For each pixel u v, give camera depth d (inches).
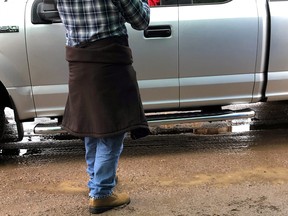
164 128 209.3
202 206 128.5
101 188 122.6
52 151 182.7
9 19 150.5
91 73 111.0
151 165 161.5
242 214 123.4
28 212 128.0
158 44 155.4
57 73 154.6
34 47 151.6
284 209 125.9
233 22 158.1
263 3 160.2
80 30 110.3
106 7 107.7
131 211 126.2
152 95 159.8
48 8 146.9
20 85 153.9
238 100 165.9
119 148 120.6
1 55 151.2
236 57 160.6
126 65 113.3
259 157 166.7
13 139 197.6
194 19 156.1
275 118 221.6
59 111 158.4
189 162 163.5
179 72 159.2
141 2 109.3
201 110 169.5
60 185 147.1
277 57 163.0
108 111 112.1
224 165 159.3
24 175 156.6
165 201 132.1
